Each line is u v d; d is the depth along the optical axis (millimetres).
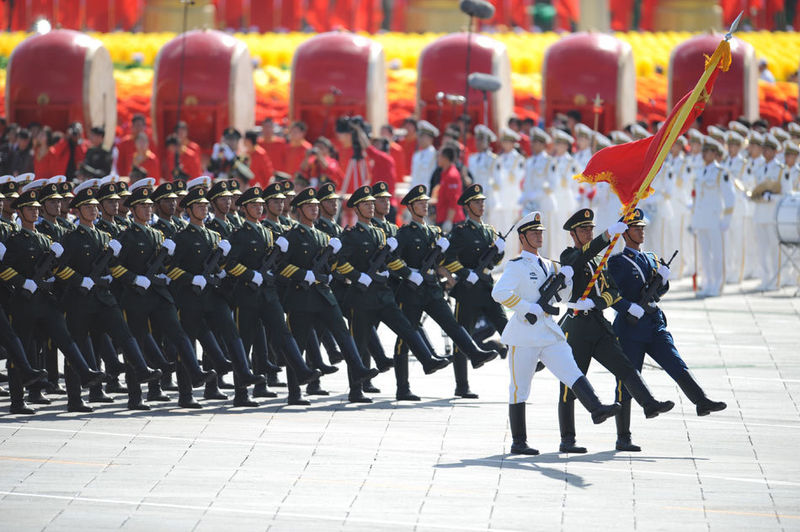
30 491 29500
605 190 66938
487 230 41656
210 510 28047
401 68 110625
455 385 43062
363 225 40531
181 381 39438
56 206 39906
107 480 30469
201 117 85438
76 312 38500
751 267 73750
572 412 33469
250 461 32344
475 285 41188
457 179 62625
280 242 39812
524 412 33125
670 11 136500
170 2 129625
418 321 40969
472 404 39906
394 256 40656
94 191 40906
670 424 36906
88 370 37938
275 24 136625
